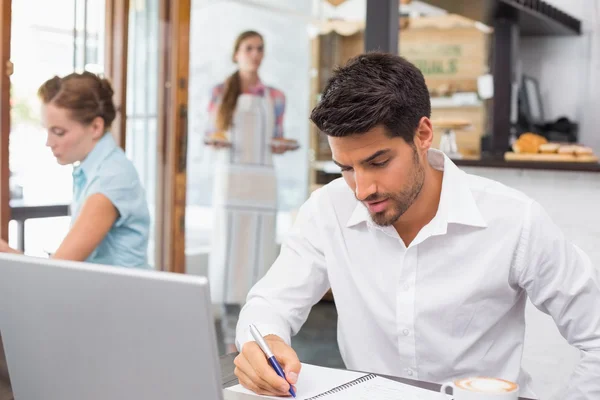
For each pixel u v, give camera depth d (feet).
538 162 9.45
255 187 13.30
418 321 4.75
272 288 5.09
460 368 4.80
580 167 9.11
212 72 13.89
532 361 7.97
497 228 4.60
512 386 3.50
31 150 8.54
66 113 7.04
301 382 4.10
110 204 7.00
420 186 4.30
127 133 9.95
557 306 4.55
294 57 16.38
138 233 7.30
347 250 5.02
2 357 5.35
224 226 13.26
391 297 4.85
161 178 10.46
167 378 2.86
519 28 16.29
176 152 10.47
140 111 10.14
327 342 13.11
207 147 13.37
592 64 17.46
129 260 7.23
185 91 10.59
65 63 9.11
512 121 14.60
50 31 8.86
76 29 9.22
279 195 16.14
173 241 10.51
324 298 16.42
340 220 5.06
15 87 8.37
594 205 9.07
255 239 13.37
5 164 8.16
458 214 4.59
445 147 13.01
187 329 2.75
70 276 3.01
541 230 4.53
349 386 4.01
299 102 16.53
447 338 4.76
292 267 5.20
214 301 13.35
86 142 7.17
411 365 4.86
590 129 17.54
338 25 16.84
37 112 8.62
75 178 7.40
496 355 4.83
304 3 16.35
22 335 3.28
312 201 5.29
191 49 13.53
